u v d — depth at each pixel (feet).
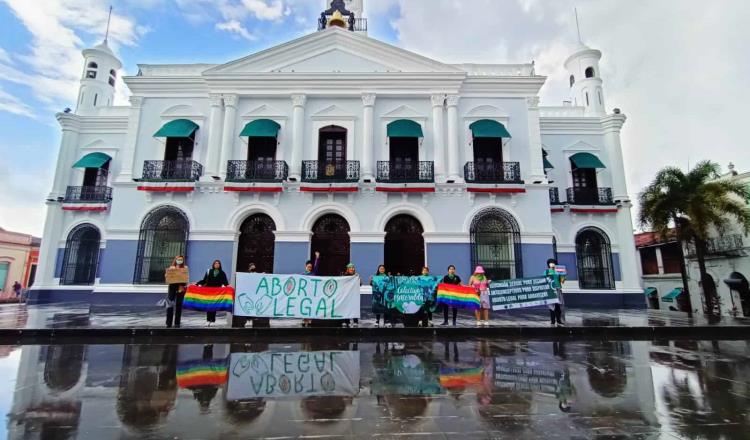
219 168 50.08
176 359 19.74
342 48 53.62
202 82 52.08
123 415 11.57
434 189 48.32
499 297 34.12
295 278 31.09
